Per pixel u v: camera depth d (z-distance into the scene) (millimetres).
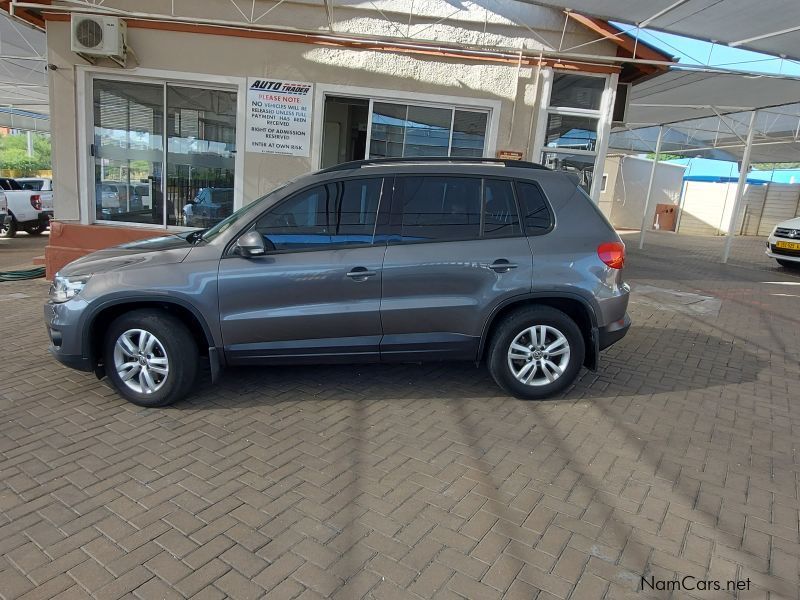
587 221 4449
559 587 2510
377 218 4270
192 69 8164
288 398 4508
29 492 3143
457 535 2859
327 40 8172
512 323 4367
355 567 2611
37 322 6582
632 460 3688
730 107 13617
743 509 3158
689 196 28297
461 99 8461
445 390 4758
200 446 3709
